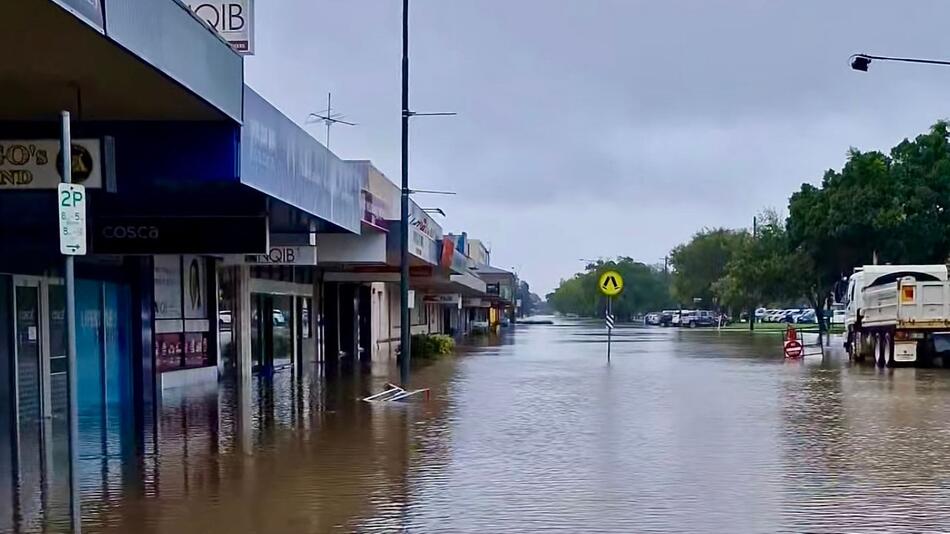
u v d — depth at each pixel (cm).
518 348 4875
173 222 1444
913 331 3183
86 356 1805
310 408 1884
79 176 983
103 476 1159
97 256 1723
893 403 2009
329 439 1467
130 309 1905
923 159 5150
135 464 1241
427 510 984
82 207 754
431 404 1977
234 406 1916
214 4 1457
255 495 1052
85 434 1505
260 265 2523
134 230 1448
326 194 1730
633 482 1129
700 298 11106
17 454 1309
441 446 1404
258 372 2792
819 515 958
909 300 3180
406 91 2233
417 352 3847
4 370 1534
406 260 2277
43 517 946
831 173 5578
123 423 1638
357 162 3541
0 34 845
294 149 1505
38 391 1641
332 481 1132
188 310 2306
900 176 5138
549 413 1827
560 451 1360
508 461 1275
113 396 1884
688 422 1689
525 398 2117
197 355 2359
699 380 2644
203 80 1095
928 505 1004
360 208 2117
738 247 8081
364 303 4188
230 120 1229
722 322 9888
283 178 1444
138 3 895
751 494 1059
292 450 1360
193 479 1141
